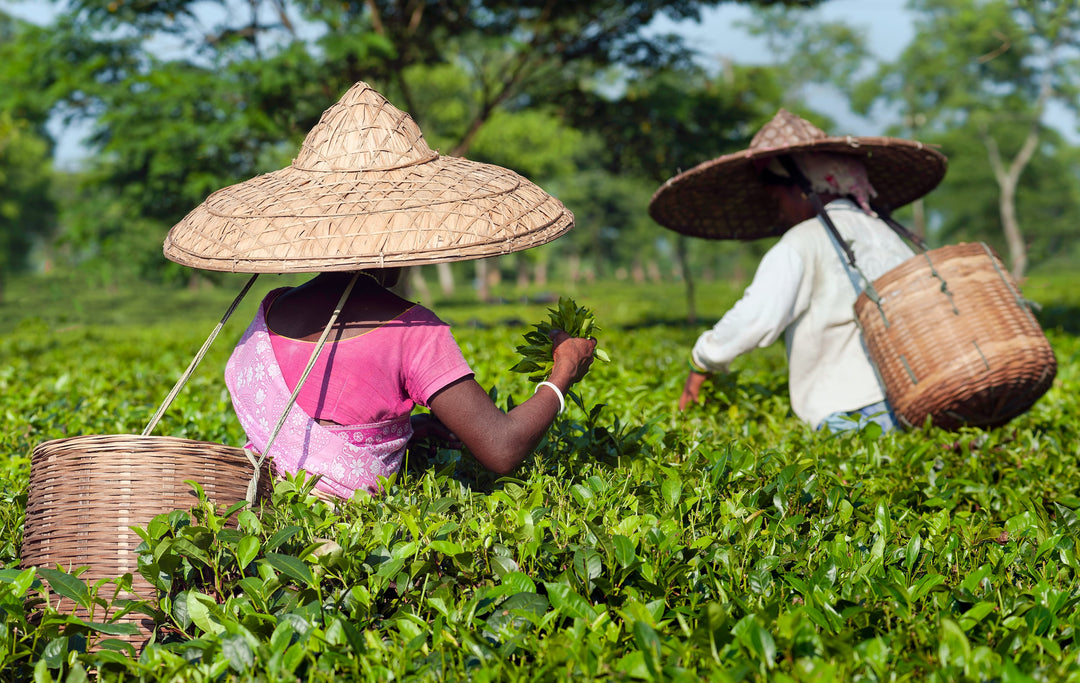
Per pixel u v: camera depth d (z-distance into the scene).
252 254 2.34
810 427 4.01
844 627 1.96
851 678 1.77
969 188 54.50
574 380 2.74
